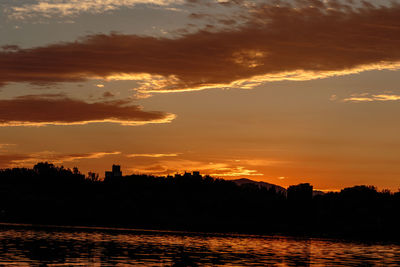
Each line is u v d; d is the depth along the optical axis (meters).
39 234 151.12
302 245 155.25
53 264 81.62
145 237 162.25
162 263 88.94
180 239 159.00
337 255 120.62
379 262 107.19
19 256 89.25
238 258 101.38
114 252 103.75
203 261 94.06
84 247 112.19
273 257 106.56
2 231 160.38
